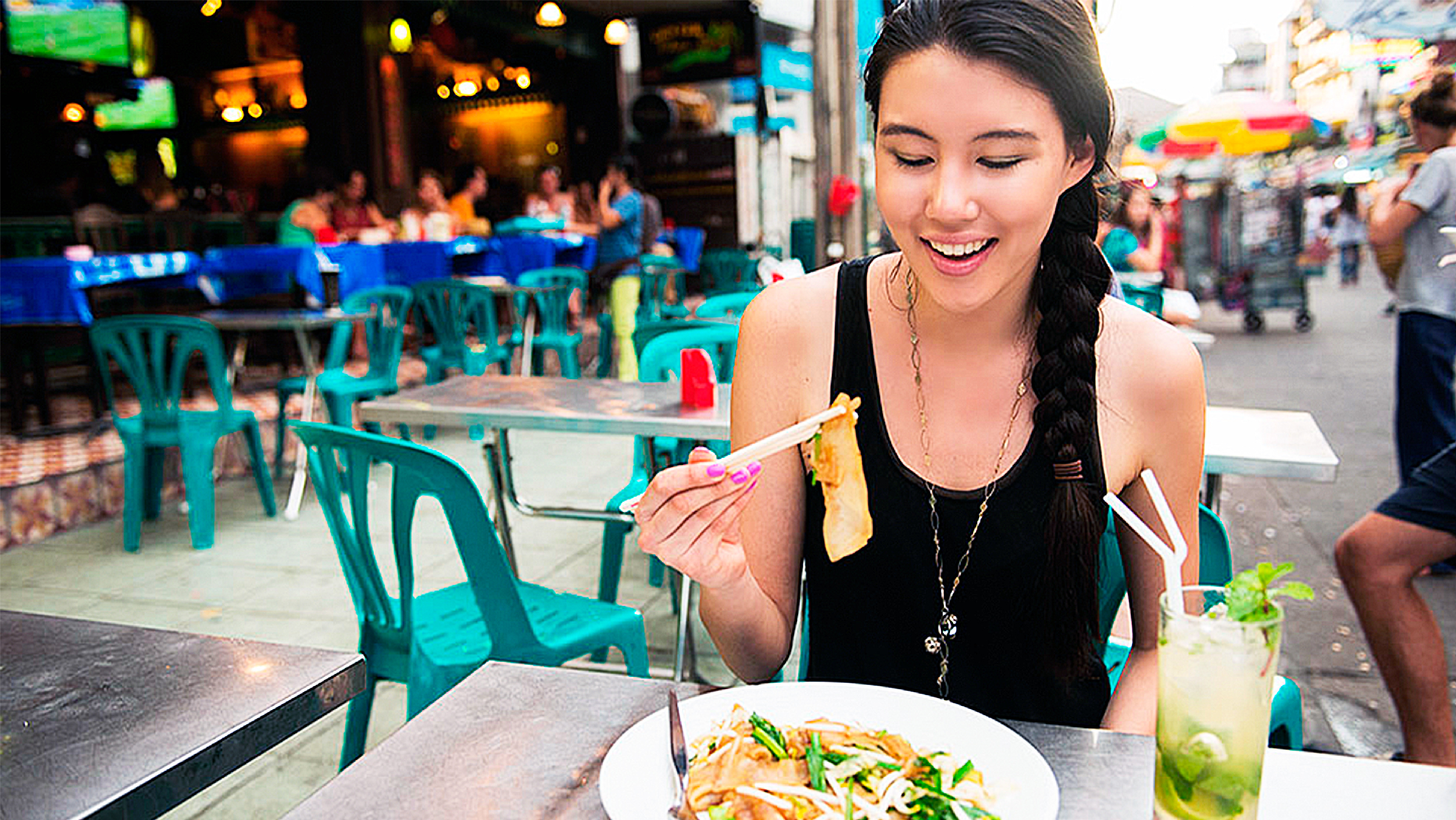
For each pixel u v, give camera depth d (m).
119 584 4.00
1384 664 2.25
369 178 11.32
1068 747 0.96
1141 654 1.34
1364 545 2.21
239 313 5.71
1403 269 3.87
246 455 5.79
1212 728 0.76
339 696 1.13
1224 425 2.72
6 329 5.54
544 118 15.45
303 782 2.58
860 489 1.15
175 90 13.15
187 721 1.01
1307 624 3.54
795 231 5.75
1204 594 0.91
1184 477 1.31
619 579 3.55
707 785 0.86
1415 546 2.15
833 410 1.13
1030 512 1.26
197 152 14.15
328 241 7.61
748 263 10.11
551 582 3.94
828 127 4.81
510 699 1.07
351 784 0.91
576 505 5.01
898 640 1.35
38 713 1.03
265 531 4.68
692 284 13.08
